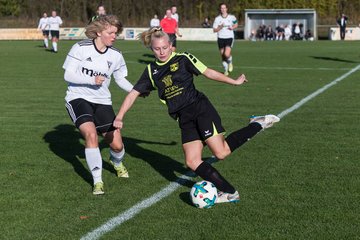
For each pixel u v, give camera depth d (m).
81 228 7.65
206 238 7.25
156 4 100.69
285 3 95.81
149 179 10.07
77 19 100.94
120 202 8.75
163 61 8.88
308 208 8.34
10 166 11.05
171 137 13.70
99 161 9.26
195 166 8.73
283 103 18.38
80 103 9.62
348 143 12.59
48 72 29.17
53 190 9.44
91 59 9.53
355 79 24.73
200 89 22.12
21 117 16.58
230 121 15.52
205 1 100.62
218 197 8.59
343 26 74.19
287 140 12.92
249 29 78.12
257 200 8.74
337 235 7.29
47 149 12.56
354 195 8.91
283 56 39.88
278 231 7.45
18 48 51.53
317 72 28.09
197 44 59.91
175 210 8.34
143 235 7.37
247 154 11.66
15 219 8.04
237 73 28.36
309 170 10.41
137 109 17.92
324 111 16.75
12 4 99.75
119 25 9.52
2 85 23.91
